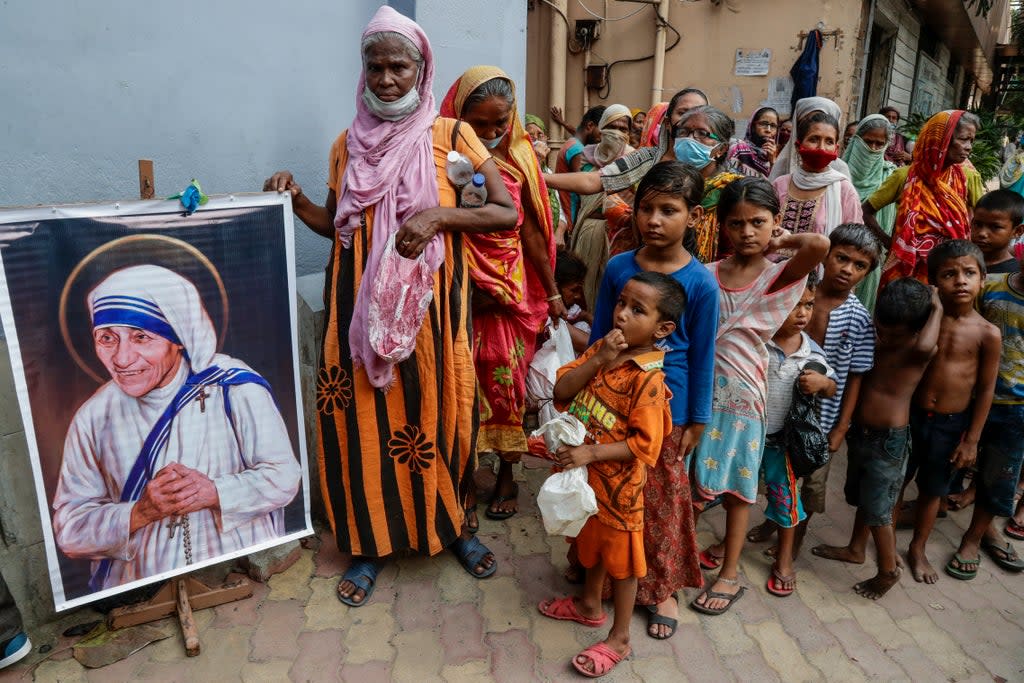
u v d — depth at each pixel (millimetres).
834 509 3473
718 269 2631
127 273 2166
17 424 2264
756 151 4137
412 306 2311
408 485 2650
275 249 2410
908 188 4047
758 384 2543
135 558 2332
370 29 2295
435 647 2416
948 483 2842
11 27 2188
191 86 2645
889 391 2643
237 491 2480
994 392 2834
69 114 2357
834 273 2699
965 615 2723
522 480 3529
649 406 2143
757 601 2736
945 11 10867
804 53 7543
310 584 2709
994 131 11828
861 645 2521
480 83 2684
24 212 1980
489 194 2510
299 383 2547
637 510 2236
